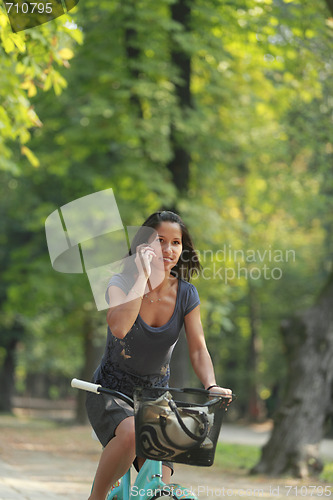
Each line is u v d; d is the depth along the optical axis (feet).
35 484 36.96
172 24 58.08
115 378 14.99
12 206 93.35
